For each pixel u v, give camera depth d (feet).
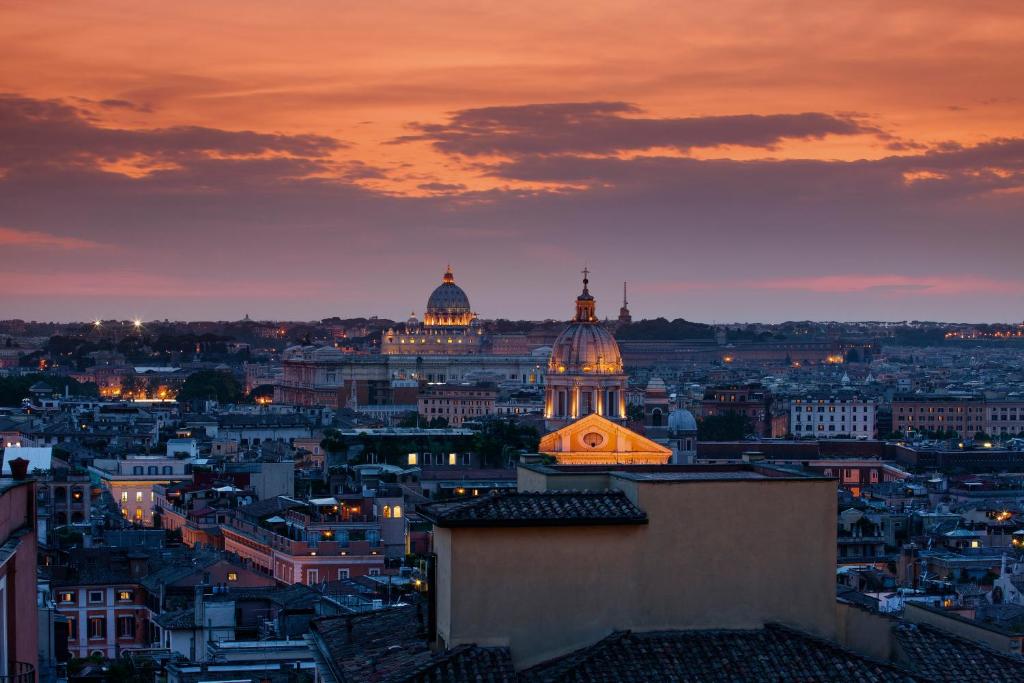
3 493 376.48
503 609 367.25
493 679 351.87
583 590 370.94
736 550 380.58
